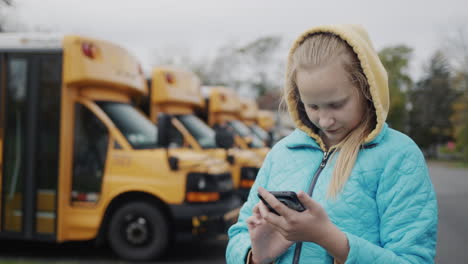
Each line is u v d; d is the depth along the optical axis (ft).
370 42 5.23
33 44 19.88
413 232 4.70
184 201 19.29
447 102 183.52
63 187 19.35
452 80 142.31
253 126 51.55
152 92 28.04
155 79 28.12
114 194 19.48
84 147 19.84
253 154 31.12
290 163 5.58
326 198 5.01
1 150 19.86
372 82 4.69
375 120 5.10
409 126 184.65
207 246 23.63
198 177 19.57
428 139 184.14
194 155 20.81
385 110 5.08
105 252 21.75
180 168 19.58
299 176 5.41
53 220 19.36
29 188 19.60
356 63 4.76
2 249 22.16
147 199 19.85
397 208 4.80
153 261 19.77
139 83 23.12
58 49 19.60
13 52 20.04
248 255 5.34
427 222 4.74
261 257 5.15
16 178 19.75
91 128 20.01
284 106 5.85
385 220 4.85
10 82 20.07
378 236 4.92
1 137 19.92
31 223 19.53
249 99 54.60
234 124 39.19
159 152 19.80
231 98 38.99
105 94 21.06
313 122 5.07
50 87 19.70
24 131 19.80
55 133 19.51
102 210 19.44
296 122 5.55
